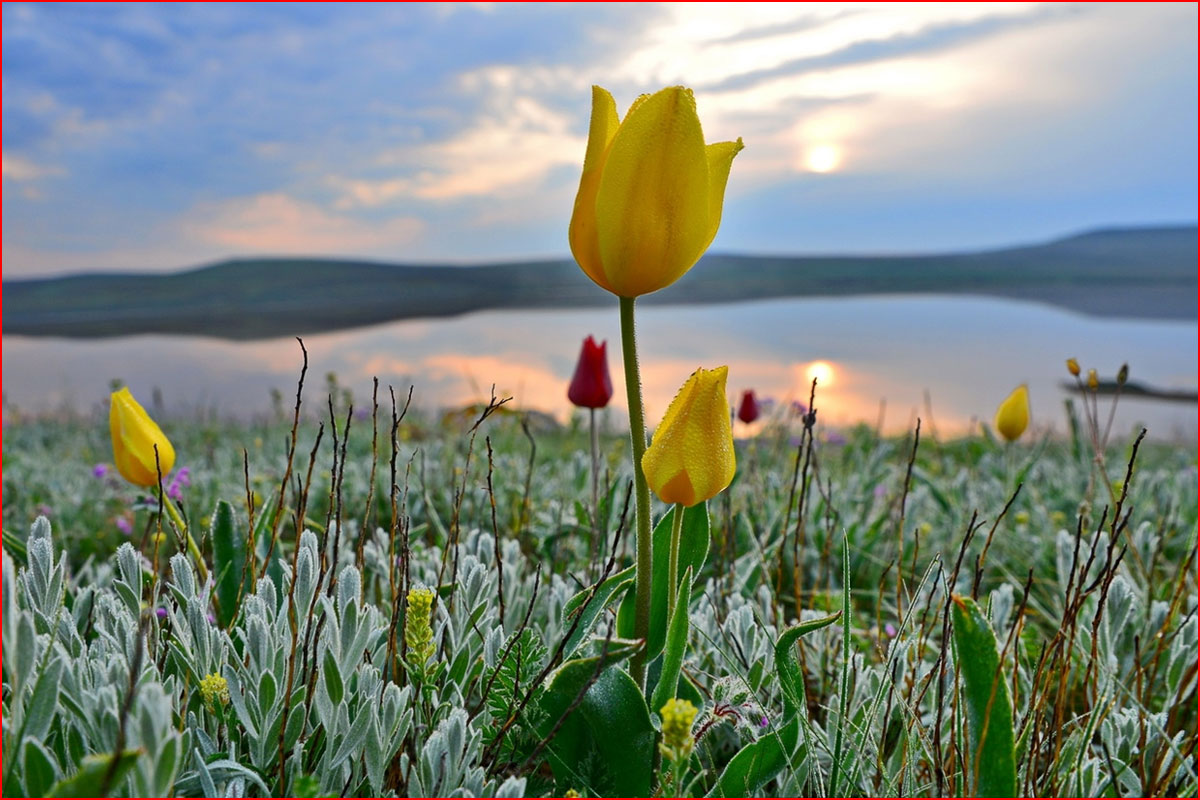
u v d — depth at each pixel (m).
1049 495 0.89
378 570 0.46
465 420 0.91
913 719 0.34
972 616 0.26
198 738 0.28
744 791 0.30
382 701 0.31
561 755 0.31
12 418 1.55
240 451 1.08
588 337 0.49
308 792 0.25
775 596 0.47
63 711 0.28
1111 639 0.42
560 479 0.88
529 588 0.47
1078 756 0.32
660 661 0.35
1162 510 0.77
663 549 0.33
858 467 0.98
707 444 0.27
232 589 0.42
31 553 0.31
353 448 1.00
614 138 0.26
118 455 0.39
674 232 0.27
